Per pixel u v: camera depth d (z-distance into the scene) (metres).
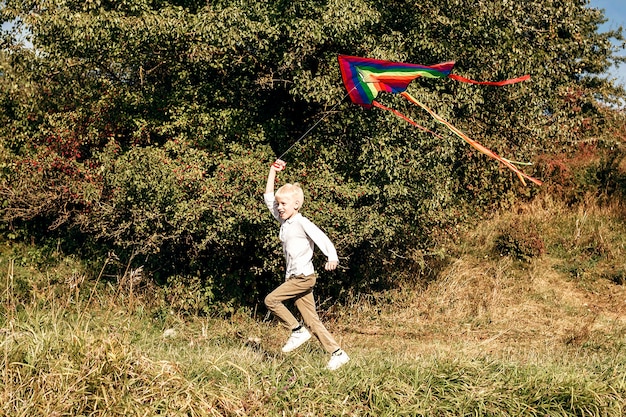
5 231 11.67
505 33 10.26
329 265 5.70
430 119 9.48
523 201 14.49
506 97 10.83
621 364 6.61
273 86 10.05
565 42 11.95
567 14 11.05
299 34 9.09
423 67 6.57
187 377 5.16
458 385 5.33
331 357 5.79
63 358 4.97
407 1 9.67
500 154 11.51
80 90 11.22
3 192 10.96
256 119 10.60
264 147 9.96
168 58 10.45
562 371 5.89
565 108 13.29
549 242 13.23
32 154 11.05
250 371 5.46
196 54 9.79
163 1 10.27
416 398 5.16
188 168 9.16
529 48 10.71
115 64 10.88
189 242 9.70
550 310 10.71
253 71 10.38
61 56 10.59
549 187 14.62
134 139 10.67
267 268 9.25
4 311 7.05
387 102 9.30
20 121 11.60
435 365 5.69
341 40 9.15
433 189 9.84
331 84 9.38
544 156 14.85
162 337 7.64
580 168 14.96
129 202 9.45
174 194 8.97
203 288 9.61
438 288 11.16
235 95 10.53
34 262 10.94
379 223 9.16
